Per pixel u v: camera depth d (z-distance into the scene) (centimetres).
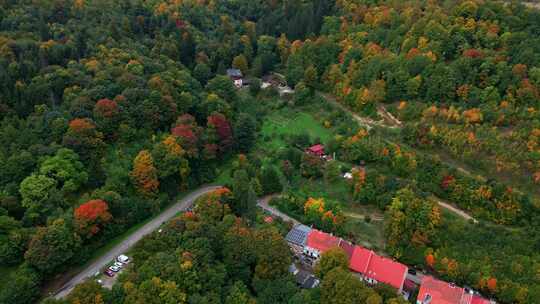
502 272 12512
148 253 12006
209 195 14325
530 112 15600
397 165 15688
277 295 11475
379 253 13700
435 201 14688
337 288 11162
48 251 11631
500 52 17462
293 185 16312
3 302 10844
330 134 18562
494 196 14175
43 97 15988
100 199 13412
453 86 17162
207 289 11369
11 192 13200
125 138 15662
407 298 12269
